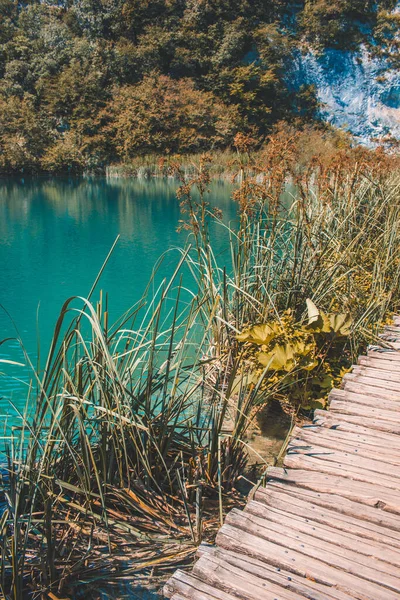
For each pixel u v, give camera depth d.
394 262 4.11
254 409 2.81
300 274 3.34
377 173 5.17
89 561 1.70
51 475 1.86
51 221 11.66
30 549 1.74
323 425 2.30
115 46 39.34
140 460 2.11
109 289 6.05
